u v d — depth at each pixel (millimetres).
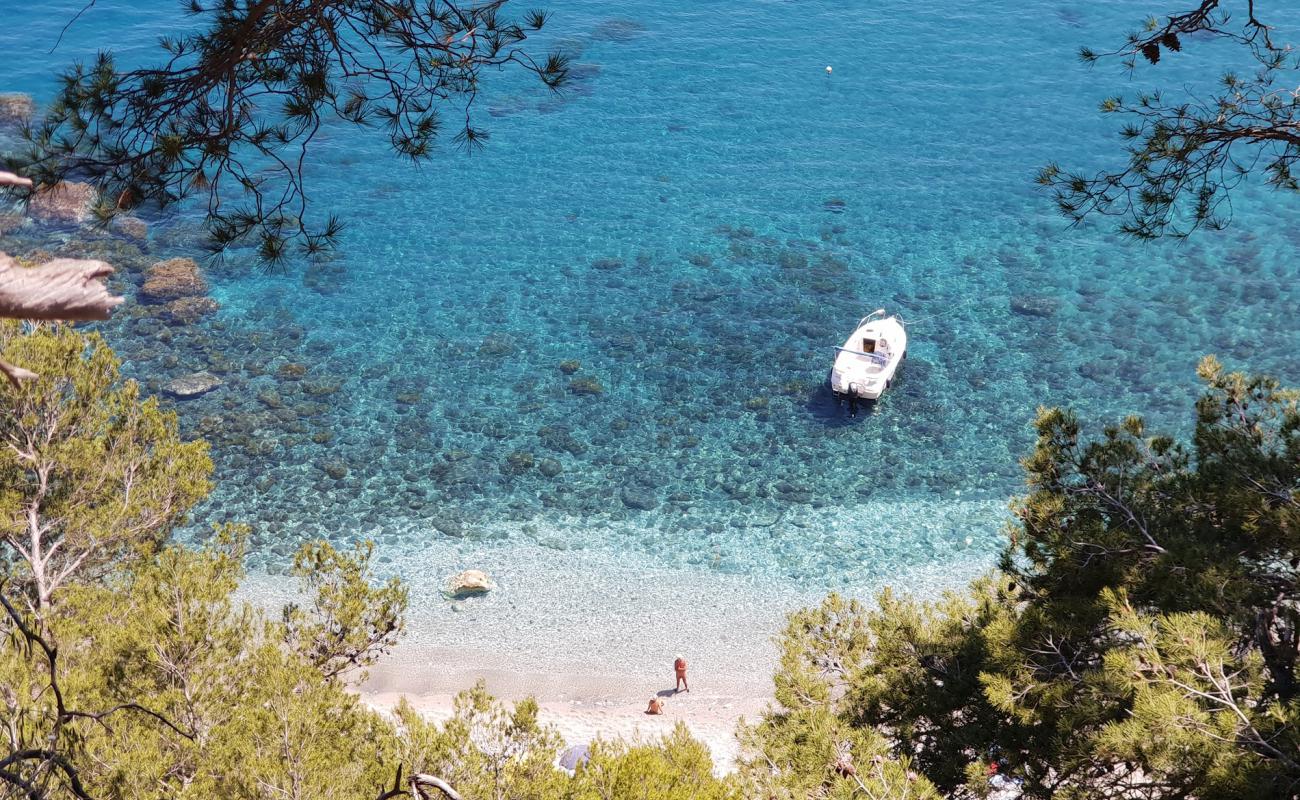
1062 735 9477
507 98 60750
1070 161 53438
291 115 6777
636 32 68562
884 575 31188
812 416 37906
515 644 28656
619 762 9273
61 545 15211
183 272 43375
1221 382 11875
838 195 51969
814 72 63719
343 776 9875
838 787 9312
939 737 11461
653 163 55094
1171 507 11273
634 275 46250
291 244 47188
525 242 48750
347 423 37531
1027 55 64438
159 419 16453
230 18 6277
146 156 6434
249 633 12492
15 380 2180
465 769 10078
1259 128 8398
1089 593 11117
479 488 34812
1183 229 46719
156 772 9492
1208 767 7953
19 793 5445
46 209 45000
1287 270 44188
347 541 32375
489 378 40062
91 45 59688
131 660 11445
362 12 6688
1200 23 8586
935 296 44188
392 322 43125
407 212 50562
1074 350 40562
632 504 34250
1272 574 10211
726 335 42219
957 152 55094
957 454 36031
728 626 29391
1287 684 9188
